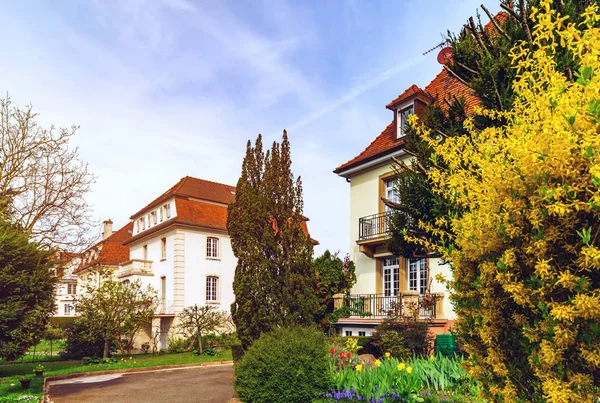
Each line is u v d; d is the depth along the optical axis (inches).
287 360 335.3
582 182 124.5
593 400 130.2
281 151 466.3
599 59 134.8
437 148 202.8
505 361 151.1
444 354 460.8
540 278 135.8
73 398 474.3
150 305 1040.2
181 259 1144.8
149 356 946.7
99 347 964.0
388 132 727.7
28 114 821.9
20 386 527.8
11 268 611.5
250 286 433.7
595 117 119.5
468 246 160.7
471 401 285.7
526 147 132.2
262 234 442.3
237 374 354.3
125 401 451.2
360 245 690.2
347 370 352.2
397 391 297.7
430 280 594.6
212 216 1231.5
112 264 1721.2
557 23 145.2
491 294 153.1
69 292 2335.1
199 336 961.5
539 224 130.8
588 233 117.6
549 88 142.1
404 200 359.3
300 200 463.8
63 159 855.7
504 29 308.0
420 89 622.8
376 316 644.1
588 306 117.3
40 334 643.5
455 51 333.1
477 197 161.0
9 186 815.1
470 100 521.7
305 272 441.4
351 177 746.8
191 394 481.4
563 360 132.1
